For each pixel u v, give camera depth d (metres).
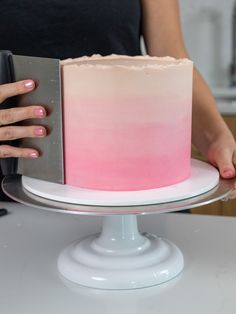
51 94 0.64
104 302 0.63
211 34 2.19
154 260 0.69
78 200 0.60
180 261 0.71
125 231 0.71
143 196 0.61
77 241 0.77
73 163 0.66
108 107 0.62
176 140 0.66
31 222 0.90
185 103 0.67
